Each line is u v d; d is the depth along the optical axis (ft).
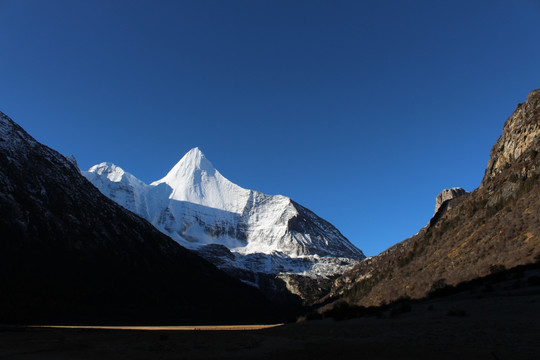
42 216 563.89
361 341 101.19
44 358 88.84
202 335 144.56
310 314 246.47
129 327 375.25
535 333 87.15
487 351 74.84
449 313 136.26
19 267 445.78
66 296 442.09
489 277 220.02
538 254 209.36
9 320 343.46
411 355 77.61
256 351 95.30
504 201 346.74
